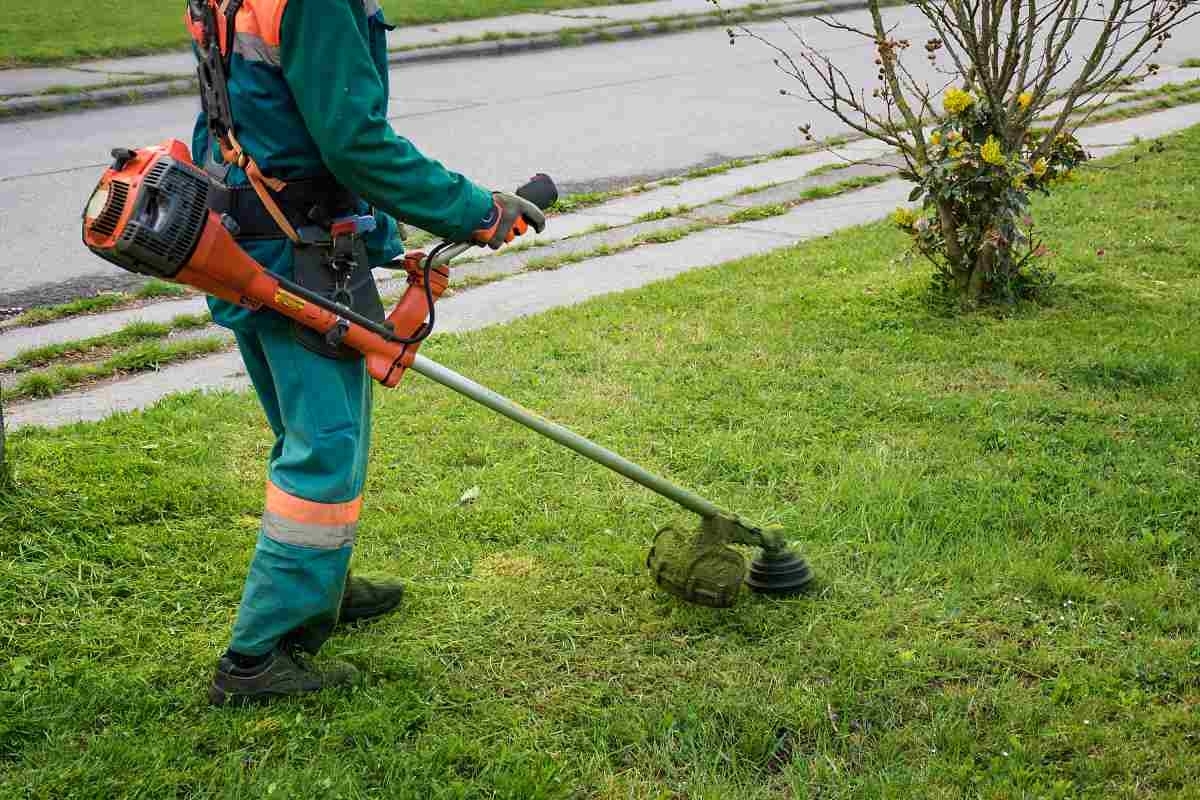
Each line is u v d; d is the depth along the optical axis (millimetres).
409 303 2891
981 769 2828
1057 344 5508
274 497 2877
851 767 2848
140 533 3865
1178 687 3107
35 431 4582
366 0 2742
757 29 16812
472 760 2869
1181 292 6234
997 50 5867
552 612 3498
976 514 3982
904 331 5711
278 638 2967
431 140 10203
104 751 2838
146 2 16766
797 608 3494
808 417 4789
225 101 2684
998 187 5863
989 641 3342
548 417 4793
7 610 3428
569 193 8727
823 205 8414
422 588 3602
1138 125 10492
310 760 2830
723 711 3027
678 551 3484
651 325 5887
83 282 6875
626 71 13805
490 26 15984
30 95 11469
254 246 2766
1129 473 4254
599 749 2898
